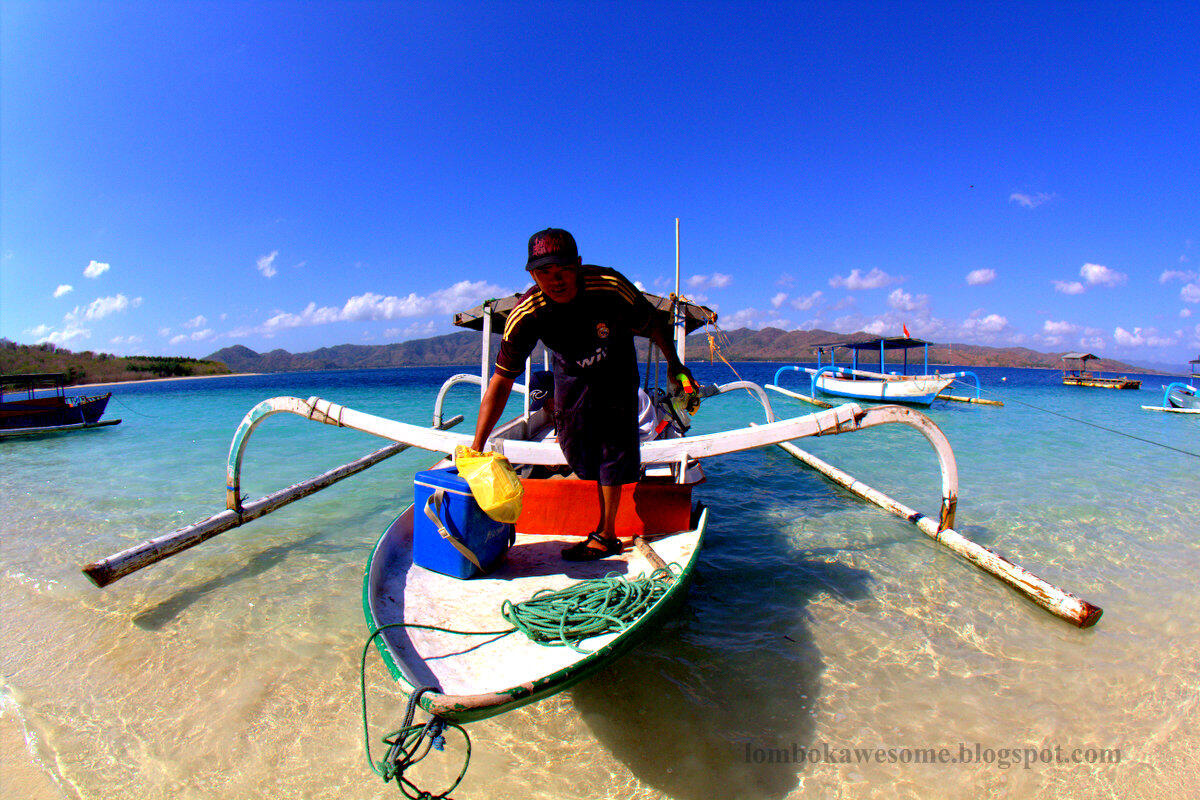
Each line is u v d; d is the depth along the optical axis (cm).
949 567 496
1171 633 391
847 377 2342
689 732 291
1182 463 985
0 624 405
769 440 440
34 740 290
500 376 312
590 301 288
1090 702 318
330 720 303
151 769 271
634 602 279
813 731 294
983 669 348
